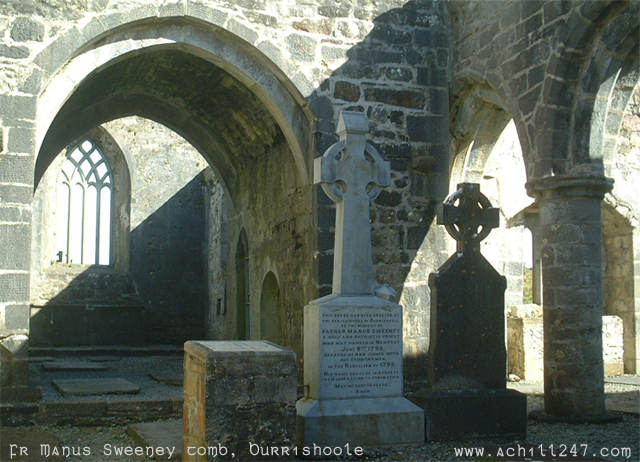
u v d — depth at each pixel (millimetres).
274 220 11930
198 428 5805
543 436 7582
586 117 8672
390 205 10414
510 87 9617
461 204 7641
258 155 12781
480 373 7449
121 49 9453
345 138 7469
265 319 12539
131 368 14898
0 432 7586
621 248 13945
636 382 12148
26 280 8508
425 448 6902
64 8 9055
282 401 5887
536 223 14203
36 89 8812
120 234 20906
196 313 20969
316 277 9922
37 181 13312
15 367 8336
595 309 8570
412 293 10383
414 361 10281
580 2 8453
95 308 19703
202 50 9852
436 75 10789
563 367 8508
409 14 10758
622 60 8570
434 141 10688
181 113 13438
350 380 6965
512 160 13344
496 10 9953
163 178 21047
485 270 7594
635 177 13836
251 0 9945
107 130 20469
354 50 10422
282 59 10023
